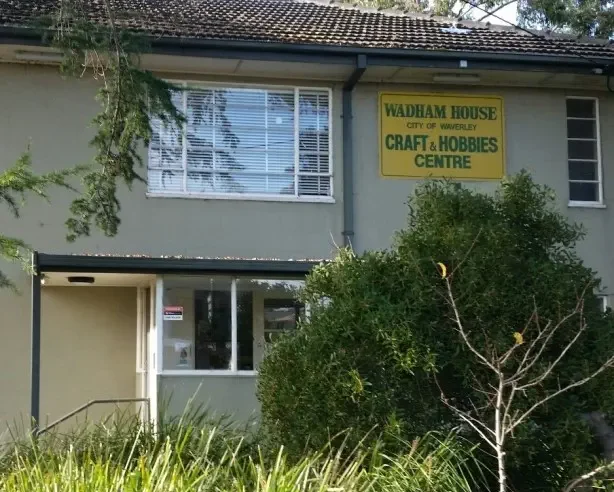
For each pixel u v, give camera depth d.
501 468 7.05
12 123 14.47
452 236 8.41
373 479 7.31
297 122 15.55
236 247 15.02
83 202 10.19
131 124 10.01
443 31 16.64
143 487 6.99
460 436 8.09
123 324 15.30
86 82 14.72
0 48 14.03
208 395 13.30
